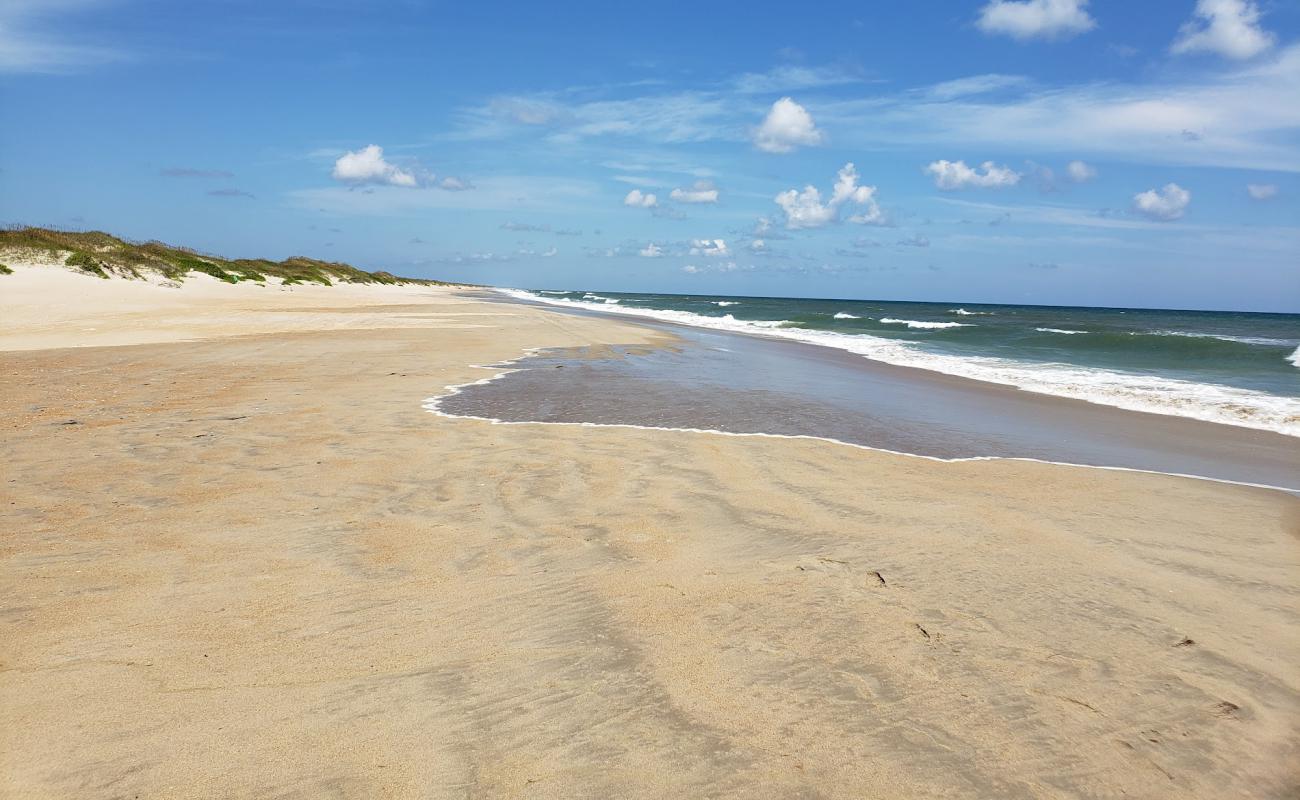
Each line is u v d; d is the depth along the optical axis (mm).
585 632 3848
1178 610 4254
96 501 5898
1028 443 9422
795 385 14156
